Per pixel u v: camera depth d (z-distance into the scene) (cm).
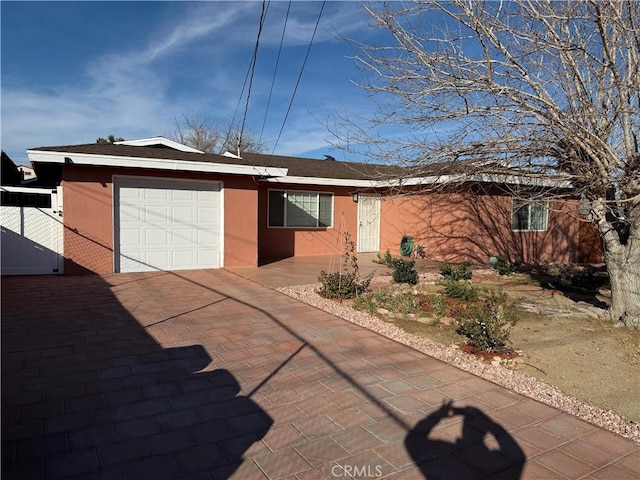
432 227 1457
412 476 285
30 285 841
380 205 1683
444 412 375
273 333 586
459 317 662
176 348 514
